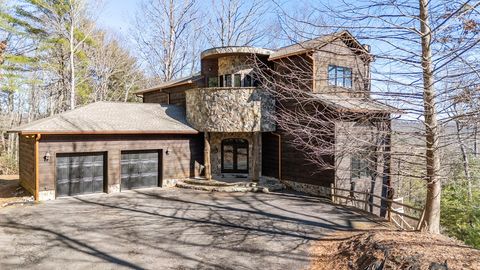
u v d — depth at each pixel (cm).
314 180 1516
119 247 827
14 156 2648
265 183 1662
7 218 1092
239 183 1634
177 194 1533
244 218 1107
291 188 1648
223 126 1692
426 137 816
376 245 720
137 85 3875
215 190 1598
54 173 1399
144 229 980
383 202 1608
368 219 1088
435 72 753
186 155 1814
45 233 935
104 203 1336
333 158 1404
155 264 721
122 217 1118
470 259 618
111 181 1557
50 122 1436
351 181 1479
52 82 2989
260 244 848
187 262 732
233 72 1830
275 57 1670
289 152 1659
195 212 1191
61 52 2692
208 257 762
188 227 1002
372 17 777
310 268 700
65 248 817
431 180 832
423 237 782
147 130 1609
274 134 1744
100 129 1484
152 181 1714
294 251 797
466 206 1617
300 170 1594
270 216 1132
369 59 855
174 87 2273
